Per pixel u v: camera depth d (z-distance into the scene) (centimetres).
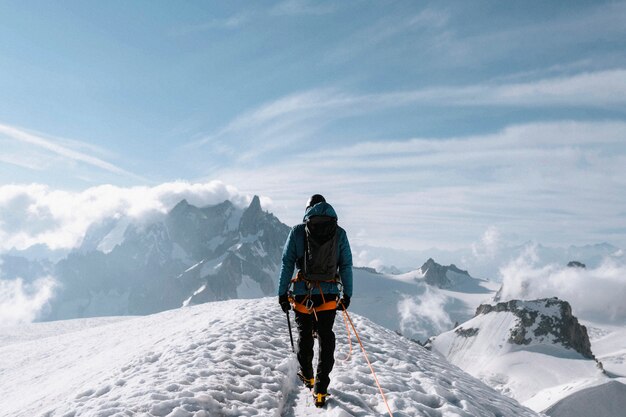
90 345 2728
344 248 662
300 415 660
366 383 786
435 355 1366
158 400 616
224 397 656
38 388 1781
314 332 690
